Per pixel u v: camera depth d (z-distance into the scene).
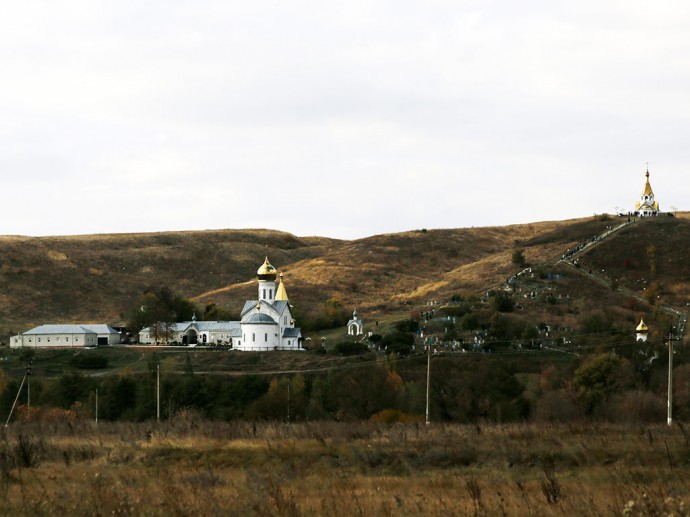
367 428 113.88
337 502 61.09
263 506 58.34
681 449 86.69
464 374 186.50
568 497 61.94
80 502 60.28
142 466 88.25
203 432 112.56
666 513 50.91
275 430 112.62
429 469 85.06
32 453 88.44
